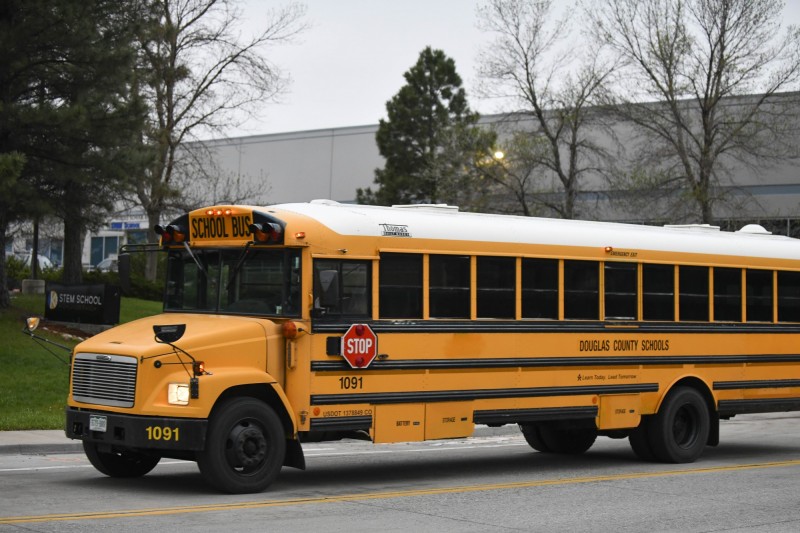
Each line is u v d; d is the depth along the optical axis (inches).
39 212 930.7
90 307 968.3
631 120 1409.9
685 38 1328.7
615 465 553.0
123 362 405.1
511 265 494.3
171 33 1322.6
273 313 432.1
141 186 1106.1
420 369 458.3
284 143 2354.8
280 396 418.3
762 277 601.6
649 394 547.2
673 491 458.3
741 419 908.0
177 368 403.5
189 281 463.8
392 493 433.4
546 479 490.9
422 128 1743.4
